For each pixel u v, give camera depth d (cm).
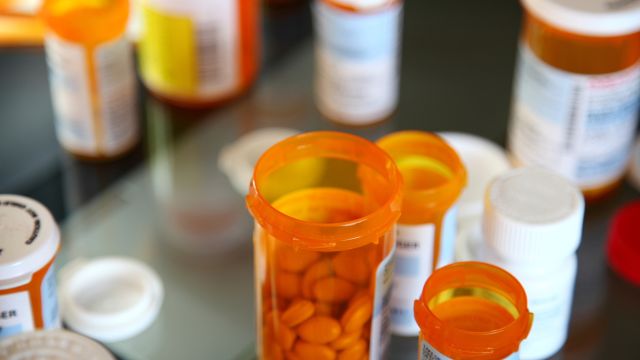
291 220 59
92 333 76
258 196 60
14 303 63
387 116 97
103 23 84
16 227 63
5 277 61
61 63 86
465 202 85
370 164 64
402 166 71
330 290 64
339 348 66
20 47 101
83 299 78
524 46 84
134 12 101
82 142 90
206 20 92
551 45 80
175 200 89
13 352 56
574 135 83
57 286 79
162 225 87
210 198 89
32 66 101
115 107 89
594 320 80
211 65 95
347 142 64
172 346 77
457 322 63
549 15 78
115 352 76
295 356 66
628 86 81
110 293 79
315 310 65
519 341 60
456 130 97
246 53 97
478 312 63
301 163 70
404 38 108
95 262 81
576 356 78
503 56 105
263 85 101
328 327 65
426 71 103
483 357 59
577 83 80
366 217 59
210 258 84
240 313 80
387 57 92
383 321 68
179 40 93
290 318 65
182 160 93
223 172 92
